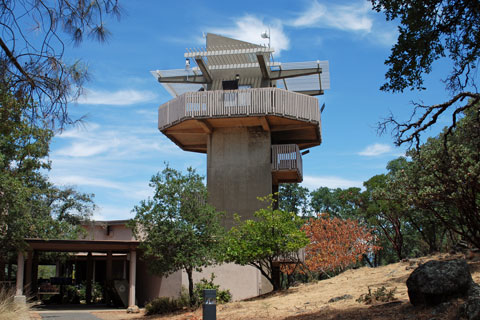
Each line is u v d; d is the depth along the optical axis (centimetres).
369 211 3766
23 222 2025
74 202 2959
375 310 1078
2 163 1727
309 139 2862
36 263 2681
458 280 936
